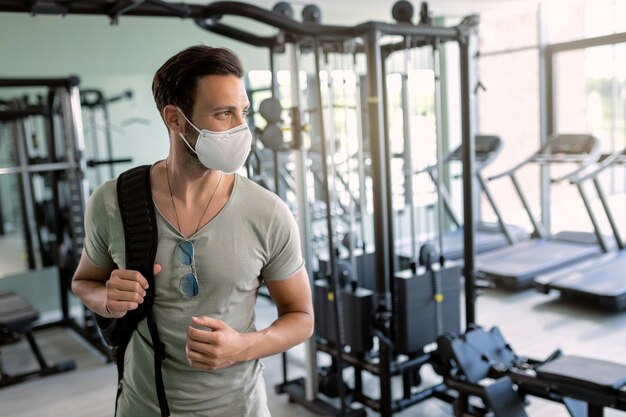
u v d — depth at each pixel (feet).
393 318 10.31
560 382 8.16
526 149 24.54
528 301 16.26
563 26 20.16
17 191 16.22
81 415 11.25
